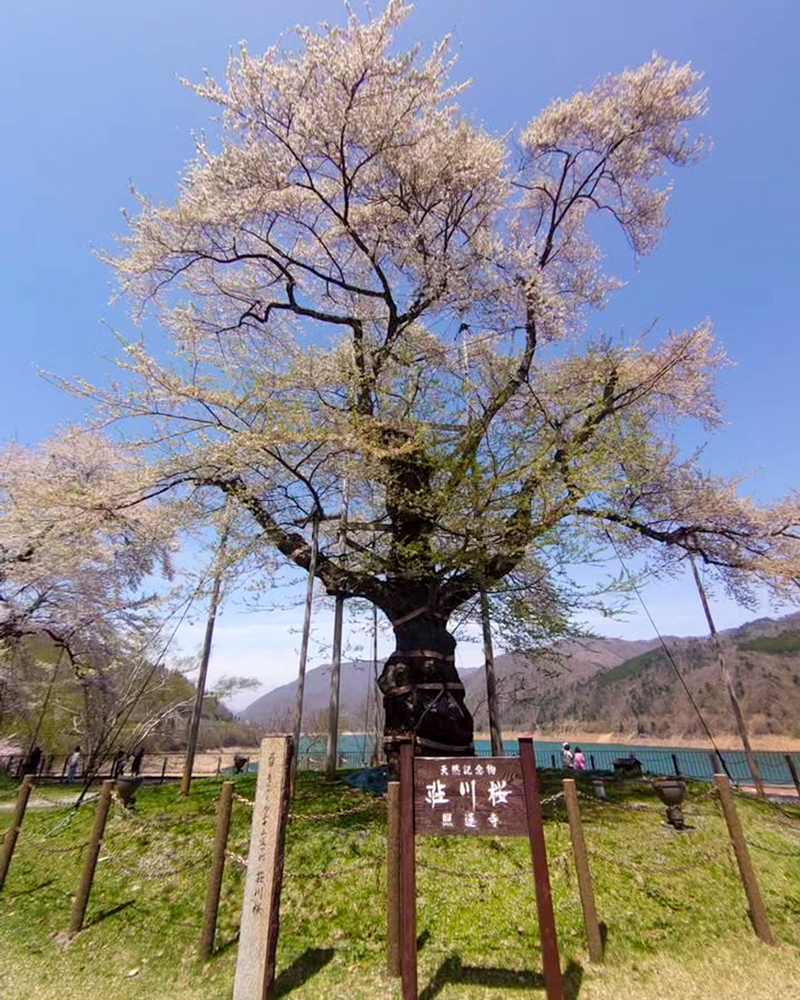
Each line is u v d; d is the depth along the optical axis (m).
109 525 7.96
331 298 10.44
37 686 17.45
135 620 16.25
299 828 6.38
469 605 9.11
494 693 9.30
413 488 8.26
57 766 19.22
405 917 3.68
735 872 5.46
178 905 5.12
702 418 11.19
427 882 5.10
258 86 8.06
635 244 11.16
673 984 3.74
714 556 10.54
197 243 9.26
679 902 4.84
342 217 8.71
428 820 3.88
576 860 4.25
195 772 19.58
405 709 7.71
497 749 8.97
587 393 9.20
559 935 4.32
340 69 8.01
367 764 14.27
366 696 15.39
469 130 9.10
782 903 4.91
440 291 9.10
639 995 3.62
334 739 9.46
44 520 8.33
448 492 7.17
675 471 10.15
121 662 14.38
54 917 5.11
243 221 8.89
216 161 8.43
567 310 9.62
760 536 9.86
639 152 9.86
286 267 9.27
